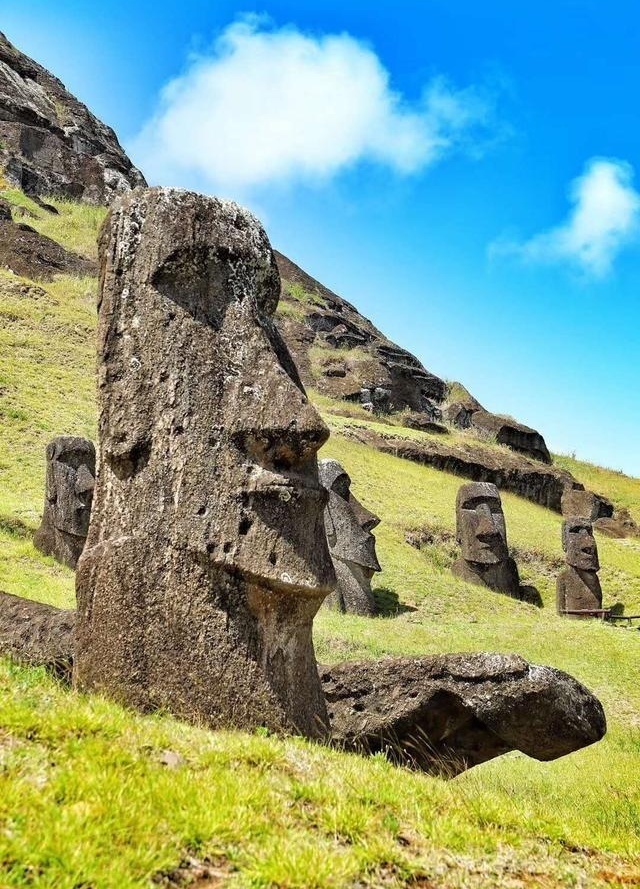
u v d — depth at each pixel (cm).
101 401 598
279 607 565
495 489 2386
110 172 5912
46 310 3466
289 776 448
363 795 441
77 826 333
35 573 1401
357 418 4259
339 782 456
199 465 572
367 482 3022
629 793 844
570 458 5844
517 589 2336
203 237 609
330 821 402
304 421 567
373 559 1831
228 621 552
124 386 589
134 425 579
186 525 561
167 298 600
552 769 963
